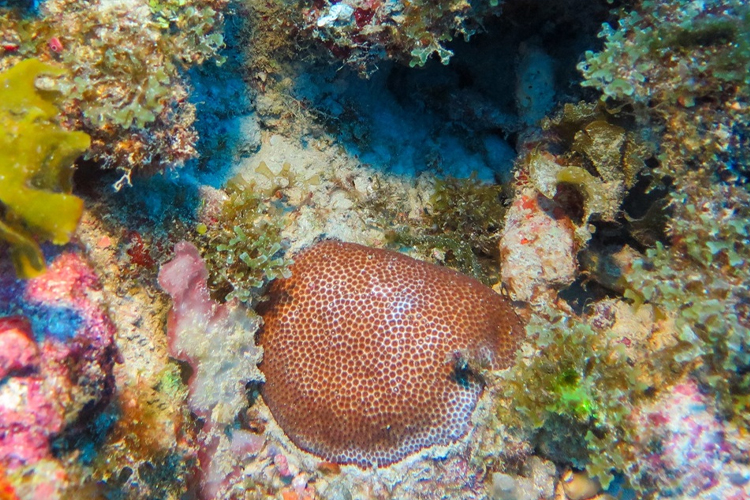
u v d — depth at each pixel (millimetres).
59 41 181
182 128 196
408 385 220
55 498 161
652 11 196
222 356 213
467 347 223
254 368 224
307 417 225
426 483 220
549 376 209
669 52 196
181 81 198
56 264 181
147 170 200
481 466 219
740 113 194
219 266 219
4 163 158
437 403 219
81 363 174
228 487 219
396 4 218
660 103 201
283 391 227
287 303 232
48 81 167
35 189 160
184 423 208
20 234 163
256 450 225
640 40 197
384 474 221
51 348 169
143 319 209
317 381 224
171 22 193
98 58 181
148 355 206
